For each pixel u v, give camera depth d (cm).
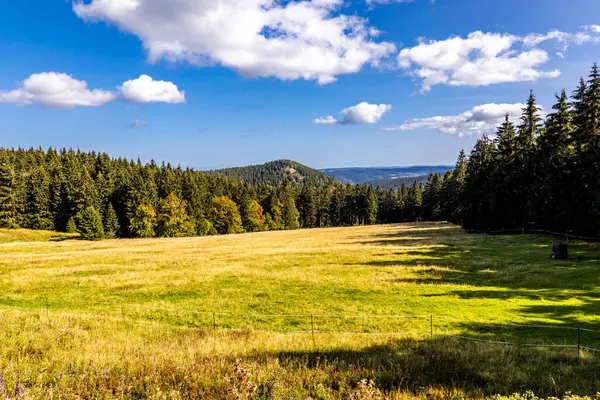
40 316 1545
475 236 5309
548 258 2988
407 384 767
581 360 970
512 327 1433
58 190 9738
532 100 5144
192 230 9888
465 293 2055
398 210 14875
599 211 3347
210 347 1102
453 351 1044
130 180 10075
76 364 880
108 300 2142
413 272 2777
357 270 2964
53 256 4406
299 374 822
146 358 930
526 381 805
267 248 5166
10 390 689
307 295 2158
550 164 4288
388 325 1533
